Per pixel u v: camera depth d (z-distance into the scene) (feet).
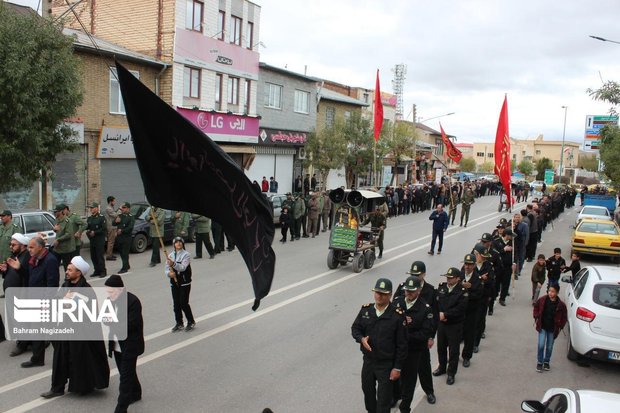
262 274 16.72
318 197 71.87
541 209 76.07
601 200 117.80
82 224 39.42
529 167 321.32
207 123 82.38
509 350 31.30
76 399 21.85
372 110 163.22
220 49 85.46
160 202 15.93
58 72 41.37
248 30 93.20
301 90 111.86
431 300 23.76
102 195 68.39
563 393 16.35
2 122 38.60
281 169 107.04
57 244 38.40
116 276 20.56
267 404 22.25
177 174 15.99
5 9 40.52
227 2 86.38
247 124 91.76
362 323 19.99
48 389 22.63
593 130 126.41
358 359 27.68
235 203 16.28
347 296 40.37
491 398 24.38
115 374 24.61
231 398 22.62
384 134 111.75
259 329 31.78
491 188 184.34
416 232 79.71
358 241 49.26
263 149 99.35
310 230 72.59
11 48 38.11
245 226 16.30
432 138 230.89
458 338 25.63
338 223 49.19
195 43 79.97
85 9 80.12
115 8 79.56
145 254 53.57
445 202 123.13
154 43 77.10
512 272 41.11
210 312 34.63
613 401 15.25
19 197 59.16
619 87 50.01
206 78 83.25
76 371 21.85
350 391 23.82
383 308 19.72
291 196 66.44
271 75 101.50
